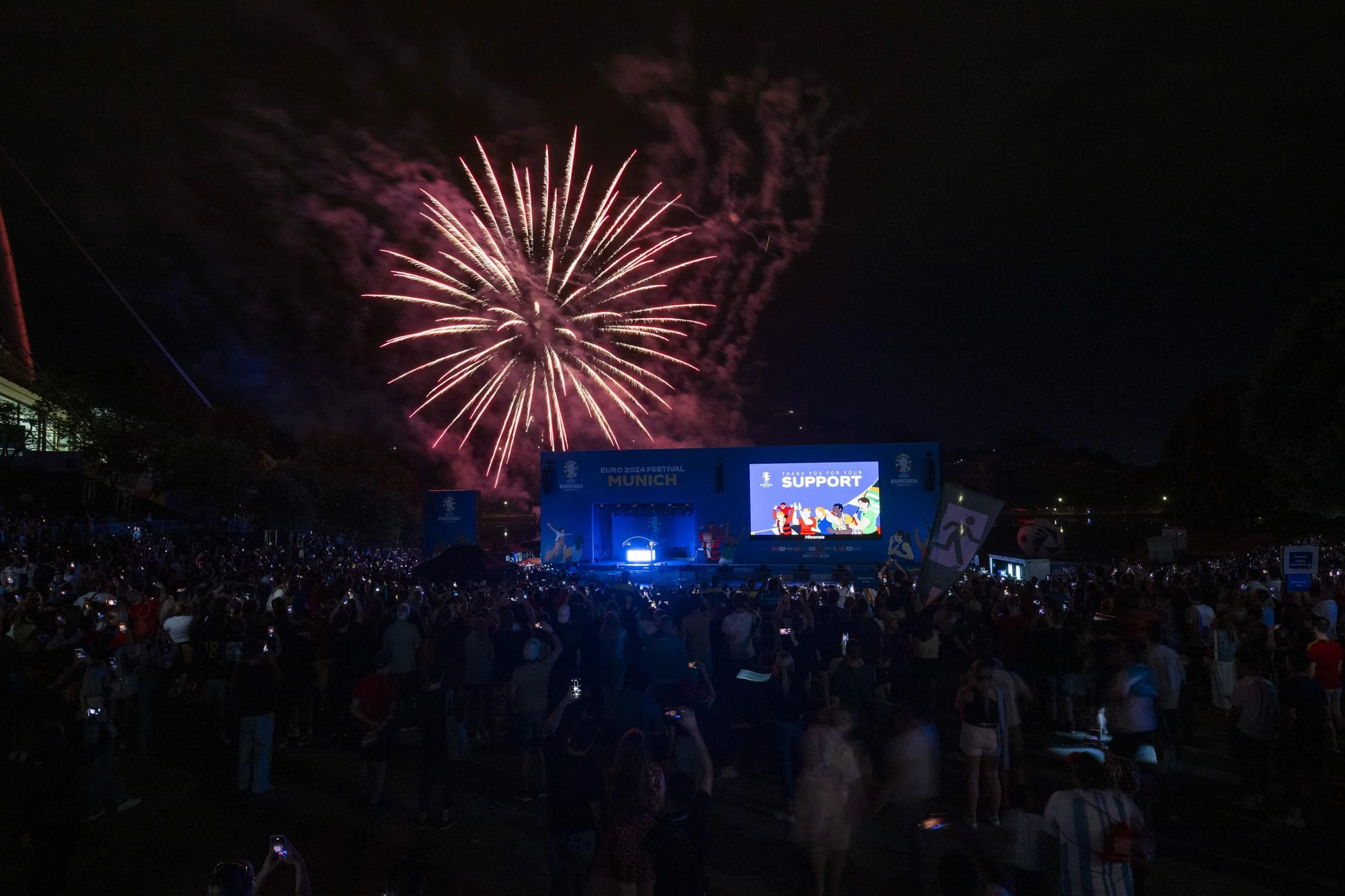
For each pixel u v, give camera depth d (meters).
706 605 14.88
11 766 11.68
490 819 9.77
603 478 35.34
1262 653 11.57
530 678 10.55
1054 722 14.09
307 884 4.80
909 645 14.52
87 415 68.31
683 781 5.65
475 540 31.41
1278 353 33.97
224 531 60.38
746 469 34.72
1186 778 11.19
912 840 7.67
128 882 8.00
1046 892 5.71
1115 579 23.31
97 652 11.88
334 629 13.77
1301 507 33.31
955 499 15.74
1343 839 8.99
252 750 10.63
